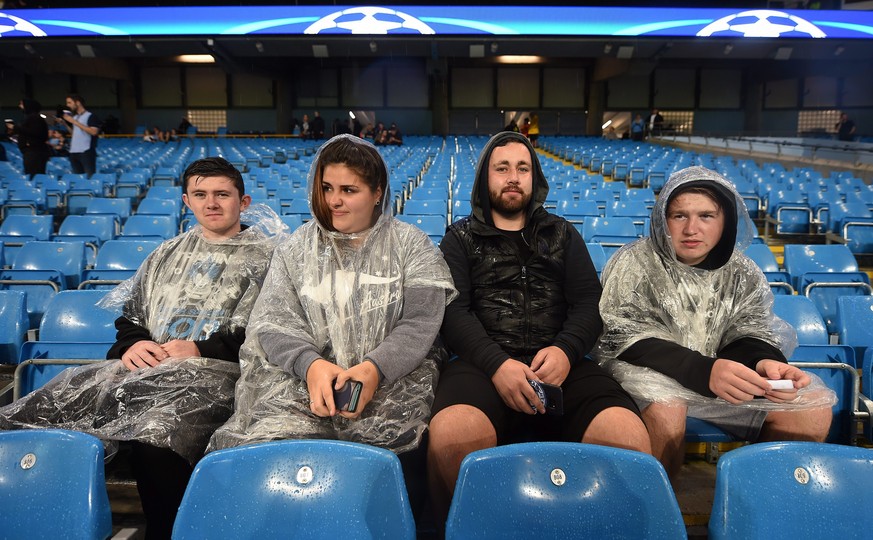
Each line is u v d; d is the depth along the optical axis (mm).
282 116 24891
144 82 24844
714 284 2139
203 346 2131
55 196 7602
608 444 1723
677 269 2141
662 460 1957
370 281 1955
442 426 1749
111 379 2039
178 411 1905
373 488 1319
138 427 1823
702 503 2178
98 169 10805
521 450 1352
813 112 24484
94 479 1426
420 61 24984
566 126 25656
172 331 2188
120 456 2355
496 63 25016
